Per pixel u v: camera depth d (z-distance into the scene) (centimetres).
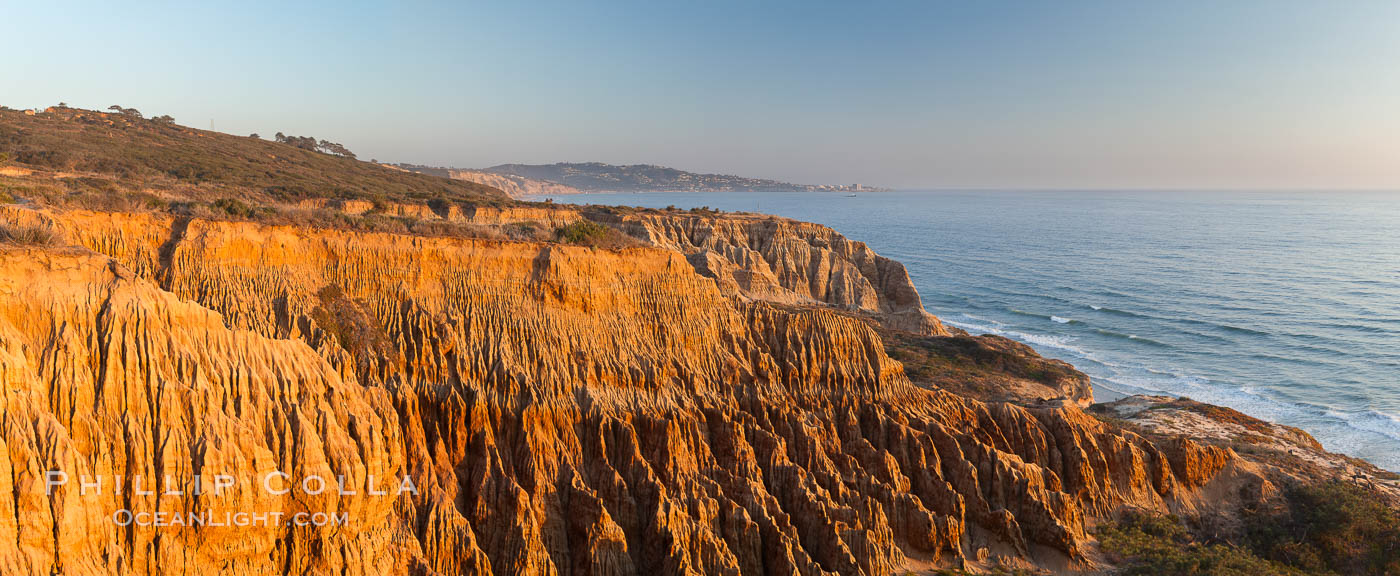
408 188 13462
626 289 3219
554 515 2573
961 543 3094
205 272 2556
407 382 2627
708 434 3027
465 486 2558
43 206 2683
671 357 3189
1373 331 10000
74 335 1911
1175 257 18775
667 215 11400
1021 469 3328
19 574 1650
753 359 3397
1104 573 3105
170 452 1916
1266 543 3512
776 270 10062
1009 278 15438
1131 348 9456
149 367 1961
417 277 2847
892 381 3612
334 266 2755
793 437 3152
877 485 3088
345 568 2150
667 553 2558
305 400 2200
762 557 2708
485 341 2844
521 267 3019
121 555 1844
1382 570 3397
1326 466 4628
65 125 10981
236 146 13425
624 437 2795
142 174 8062
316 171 12744
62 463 1755
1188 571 3017
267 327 2523
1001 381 6462
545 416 2716
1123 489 3597
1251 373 8256
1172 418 5581
